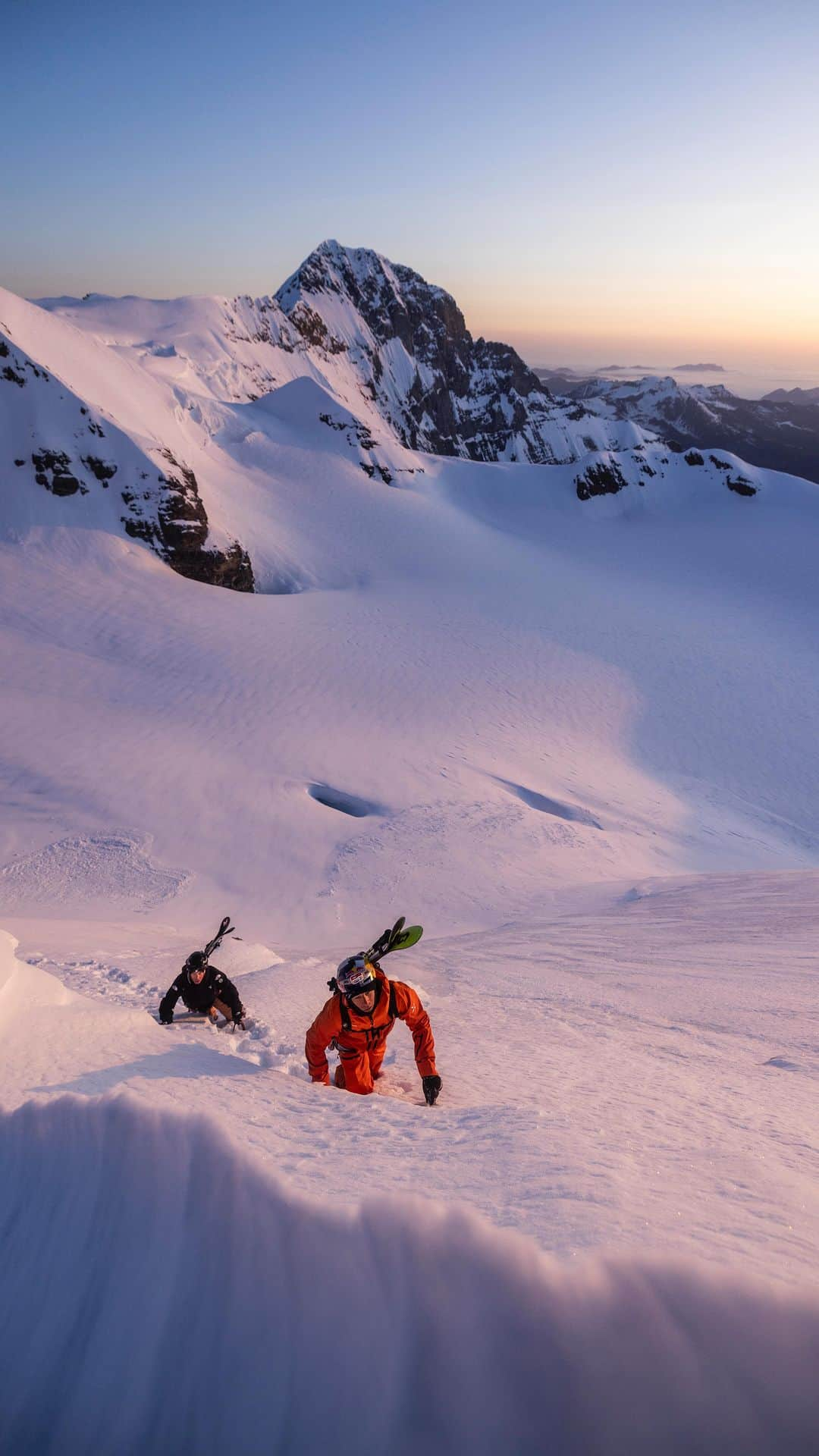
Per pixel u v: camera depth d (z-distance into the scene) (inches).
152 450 3961.6
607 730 2593.5
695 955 466.6
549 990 371.2
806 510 6043.3
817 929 523.8
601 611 3971.5
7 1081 102.4
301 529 4980.3
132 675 2420.0
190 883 1421.0
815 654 3558.1
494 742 2336.4
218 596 3358.8
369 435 6437.0
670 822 1979.6
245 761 1958.7
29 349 4530.0
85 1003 160.6
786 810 2214.6
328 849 1598.2
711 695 2970.0
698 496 6382.9
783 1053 225.8
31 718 2014.0
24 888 1357.0
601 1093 153.2
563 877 1524.4
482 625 3523.6
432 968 466.9
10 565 3164.4
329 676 2635.3
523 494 6392.7
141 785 1753.2
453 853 1598.2
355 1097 119.5
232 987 238.2
